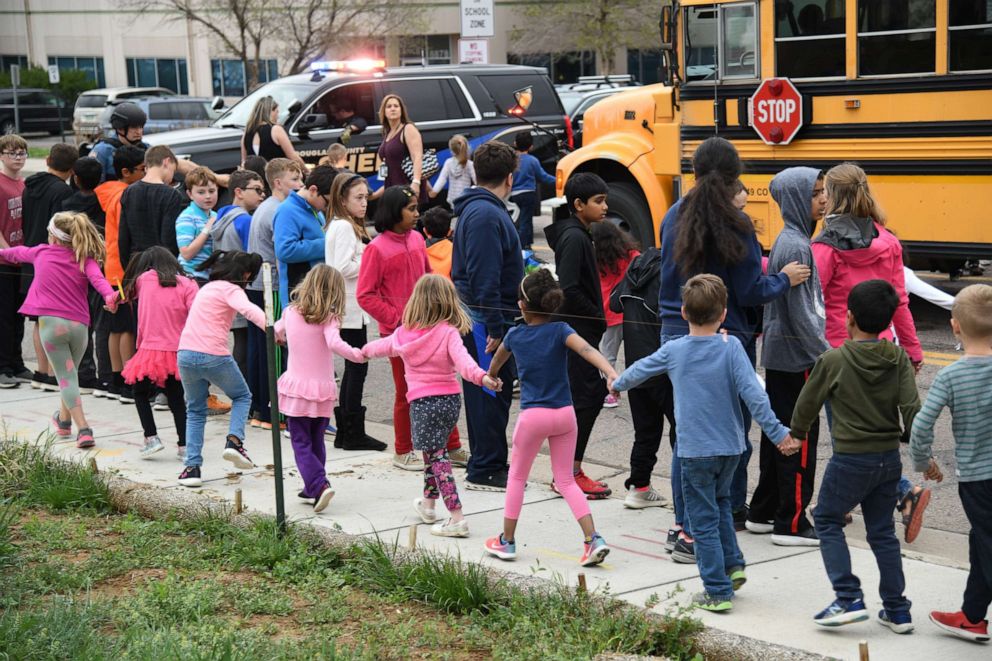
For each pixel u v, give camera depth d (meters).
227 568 5.82
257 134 12.45
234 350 9.02
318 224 8.20
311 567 5.73
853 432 4.67
